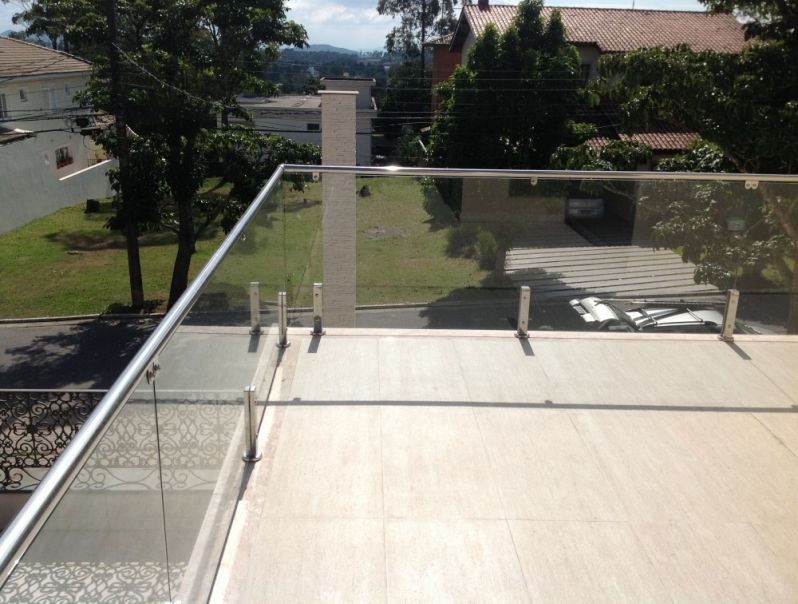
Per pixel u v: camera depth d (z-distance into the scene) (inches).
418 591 84.6
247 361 108.0
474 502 101.1
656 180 156.3
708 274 159.6
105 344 558.6
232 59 644.1
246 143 616.4
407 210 158.4
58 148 1017.5
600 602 83.8
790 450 116.3
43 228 885.8
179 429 70.6
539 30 537.3
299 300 160.1
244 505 98.4
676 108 324.5
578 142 546.6
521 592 85.0
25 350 542.9
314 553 89.9
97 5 599.8
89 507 47.4
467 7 1045.8
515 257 160.9
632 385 137.1
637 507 101.1
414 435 117.3
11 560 35.0
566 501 102.0
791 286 160.7
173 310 69.3
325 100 222.2
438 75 1348.4
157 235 878.4
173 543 69.4
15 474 287.0
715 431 121.6
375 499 100.8
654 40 918.4
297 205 156.5
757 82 313.7
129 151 593.0
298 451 111.6
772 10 334.6
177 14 599.5
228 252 90.4
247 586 84.1
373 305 162.1
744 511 101.0
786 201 156.5
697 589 86.2
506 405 128.1
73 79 1045.8
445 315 163.3
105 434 50.1
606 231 159.2
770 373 143.3
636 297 162.1
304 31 665.6
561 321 162.6
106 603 51.0
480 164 539.2
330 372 138.6
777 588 86.7
